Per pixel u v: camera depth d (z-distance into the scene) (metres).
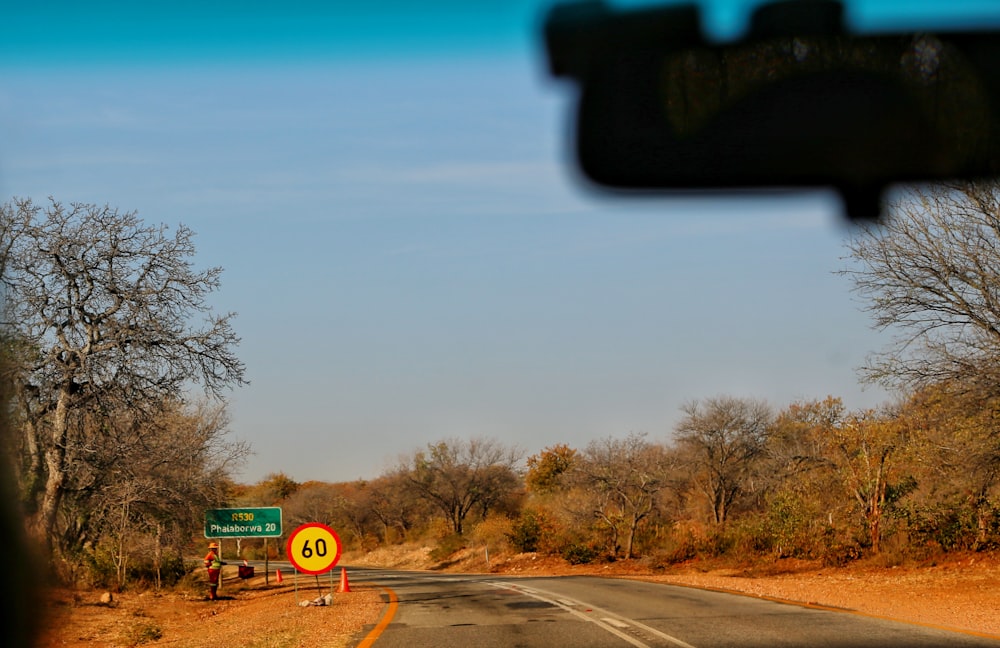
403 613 15.54
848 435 26.70
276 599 22.91
